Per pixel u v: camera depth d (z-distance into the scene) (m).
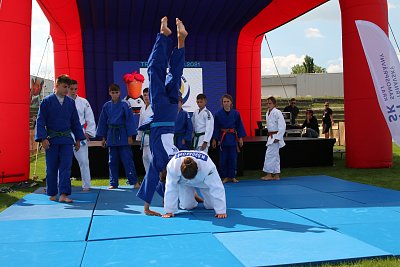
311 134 12.40
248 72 13.33
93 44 12.09
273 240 3.59
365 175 8.20
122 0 10.99
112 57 12.24
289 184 7.09
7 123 7.80
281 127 7.80
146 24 12.18
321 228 4.00
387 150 9.05
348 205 5.13
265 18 12.00
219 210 4.54
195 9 11.73
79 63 11.98
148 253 3.26
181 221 4.35
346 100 9.30
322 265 3.01
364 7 8.81
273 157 7.84
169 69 4.70
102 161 8.88
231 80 13.27
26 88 8.07
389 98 7.11
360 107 8.97
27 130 8.12
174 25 12.37
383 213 4.62
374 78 7.16
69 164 5.73
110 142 6.95
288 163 9.84
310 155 9.95
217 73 12.89
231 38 13.12
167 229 4.00
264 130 12.97
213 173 4.58
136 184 7.11
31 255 3.25
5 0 7.78
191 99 12.70
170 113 4.71
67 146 5.71
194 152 4.60
